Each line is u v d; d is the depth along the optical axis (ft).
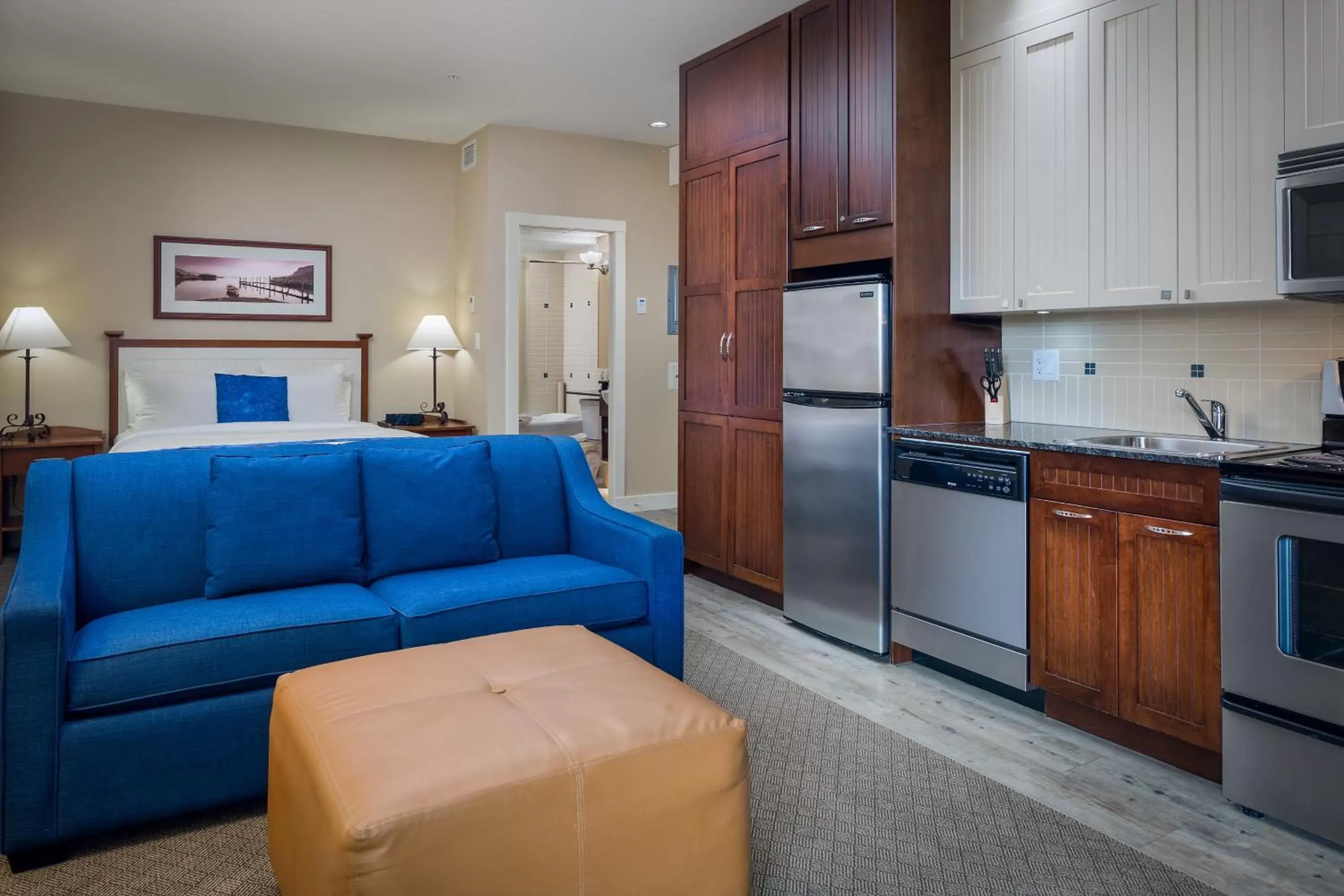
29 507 7.59
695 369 14.01
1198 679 7.29
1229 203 7.89
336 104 17.30
